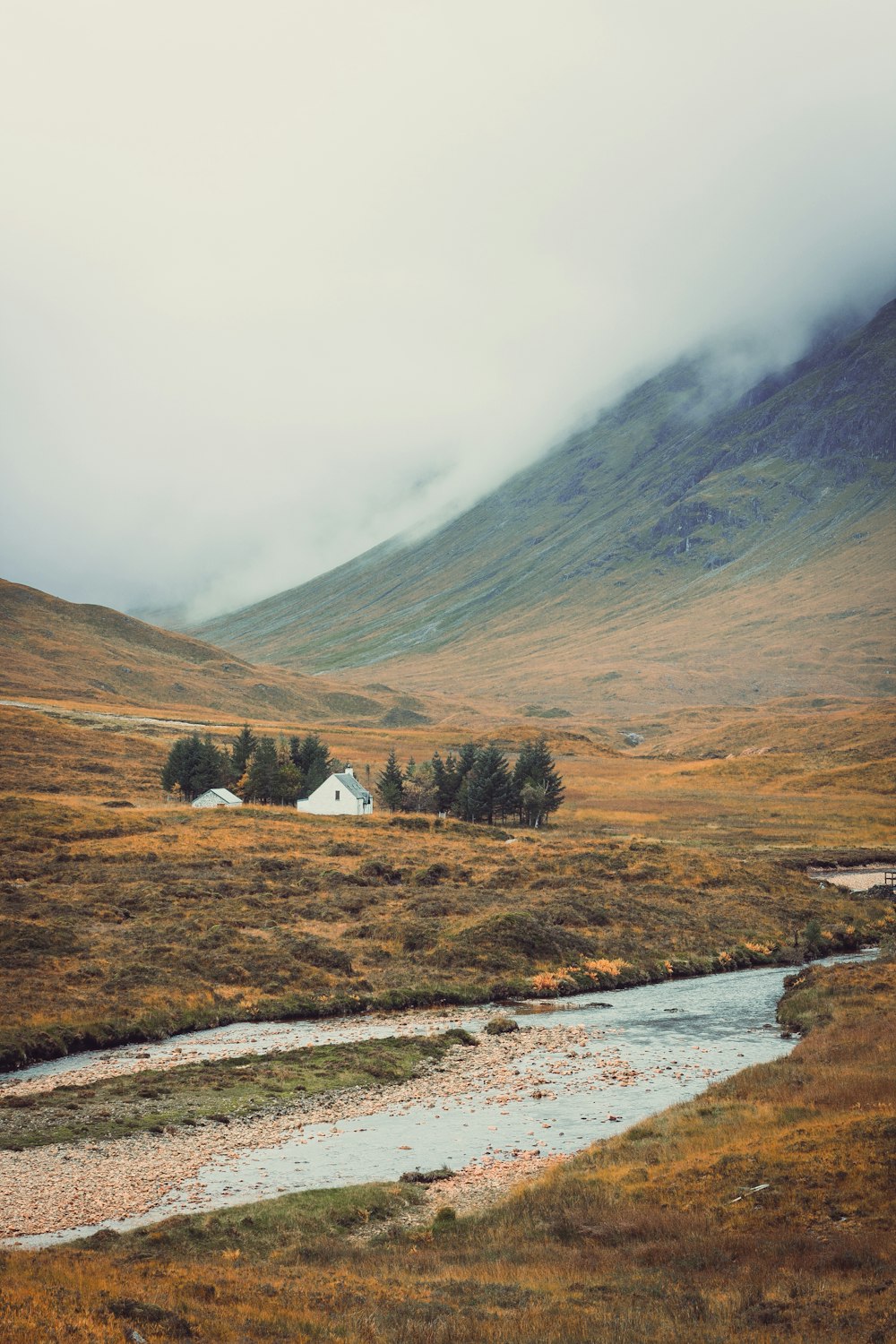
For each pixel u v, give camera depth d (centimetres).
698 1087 4691
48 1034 5516
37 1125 4134
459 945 7969
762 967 8400
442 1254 2820
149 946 7400
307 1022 6341
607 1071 5038
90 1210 3225
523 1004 6931
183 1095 4600
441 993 6994
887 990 6303
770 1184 2997
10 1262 2489
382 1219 3164
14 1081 4872
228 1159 3753
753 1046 5544
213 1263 2678
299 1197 3294
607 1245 2791
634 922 9156
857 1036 5028
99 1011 5966
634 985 7650
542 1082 4834
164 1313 2122
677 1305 2252
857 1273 2380
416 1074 5034
